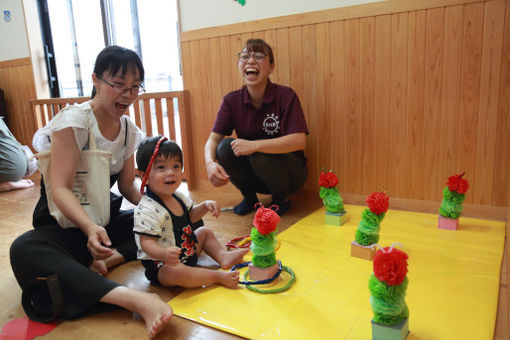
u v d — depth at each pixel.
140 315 1.12
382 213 1.45
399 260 0.89
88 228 1.14
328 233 1.70
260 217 1.26
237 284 1.25
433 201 2.01
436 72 1.89
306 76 2.18
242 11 2.29
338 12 2.04
